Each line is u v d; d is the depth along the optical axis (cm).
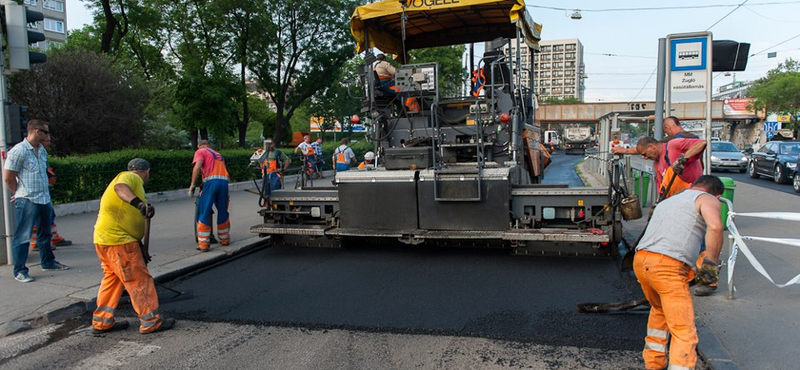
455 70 2634
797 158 1608
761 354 407
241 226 1062
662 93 888
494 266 716
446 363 416
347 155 1478
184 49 2952
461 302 567
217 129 2397
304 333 487
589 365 408
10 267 702
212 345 463
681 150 597
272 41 2939
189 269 723
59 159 1245
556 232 690
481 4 809
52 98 1773
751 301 535
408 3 820
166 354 445
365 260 769
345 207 782
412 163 760
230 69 2909
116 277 497
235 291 629
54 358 441
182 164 1595
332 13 3006
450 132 855
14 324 505
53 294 586
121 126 1931
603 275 661
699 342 430
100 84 1861
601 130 2119
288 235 867
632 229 932
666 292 364
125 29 2639
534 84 996
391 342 461
